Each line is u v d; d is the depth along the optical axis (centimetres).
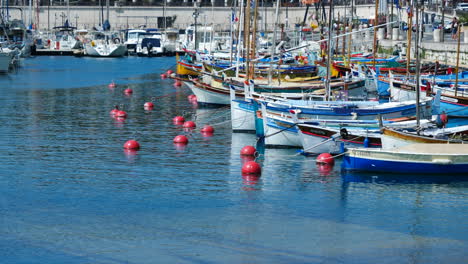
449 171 2825
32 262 1972
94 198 2566
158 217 2344
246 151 3275
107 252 2039
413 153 2805
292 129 3359
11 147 3466
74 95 5869
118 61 10500
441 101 4319
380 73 5875
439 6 9962
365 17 11494
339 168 2997
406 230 2227
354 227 2252
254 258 1995
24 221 2302
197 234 2180
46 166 3056
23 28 11200
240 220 2312
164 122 4338
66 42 12088
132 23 13712
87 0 13788
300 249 2061
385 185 2725
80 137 3762
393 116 3541
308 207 2453
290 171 2952
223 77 5159
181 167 3044
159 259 1989
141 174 2919
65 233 2192
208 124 4256
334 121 3291
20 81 7094
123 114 4562
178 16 13700
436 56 6781
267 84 4597
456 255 2020
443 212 2405
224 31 11769
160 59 10994
